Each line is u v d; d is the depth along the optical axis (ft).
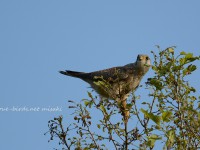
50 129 33.40
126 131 32.09
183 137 29.48
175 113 30.37
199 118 29.48
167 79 31.94
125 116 32.60
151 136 28.30
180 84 31.63
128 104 32.45
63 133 33.14
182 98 31.24
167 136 27.99
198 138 29.17
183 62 31.99
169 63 32.04
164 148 28.09
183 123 30.07
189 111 30.37
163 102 31.63
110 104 33.60
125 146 31.71
